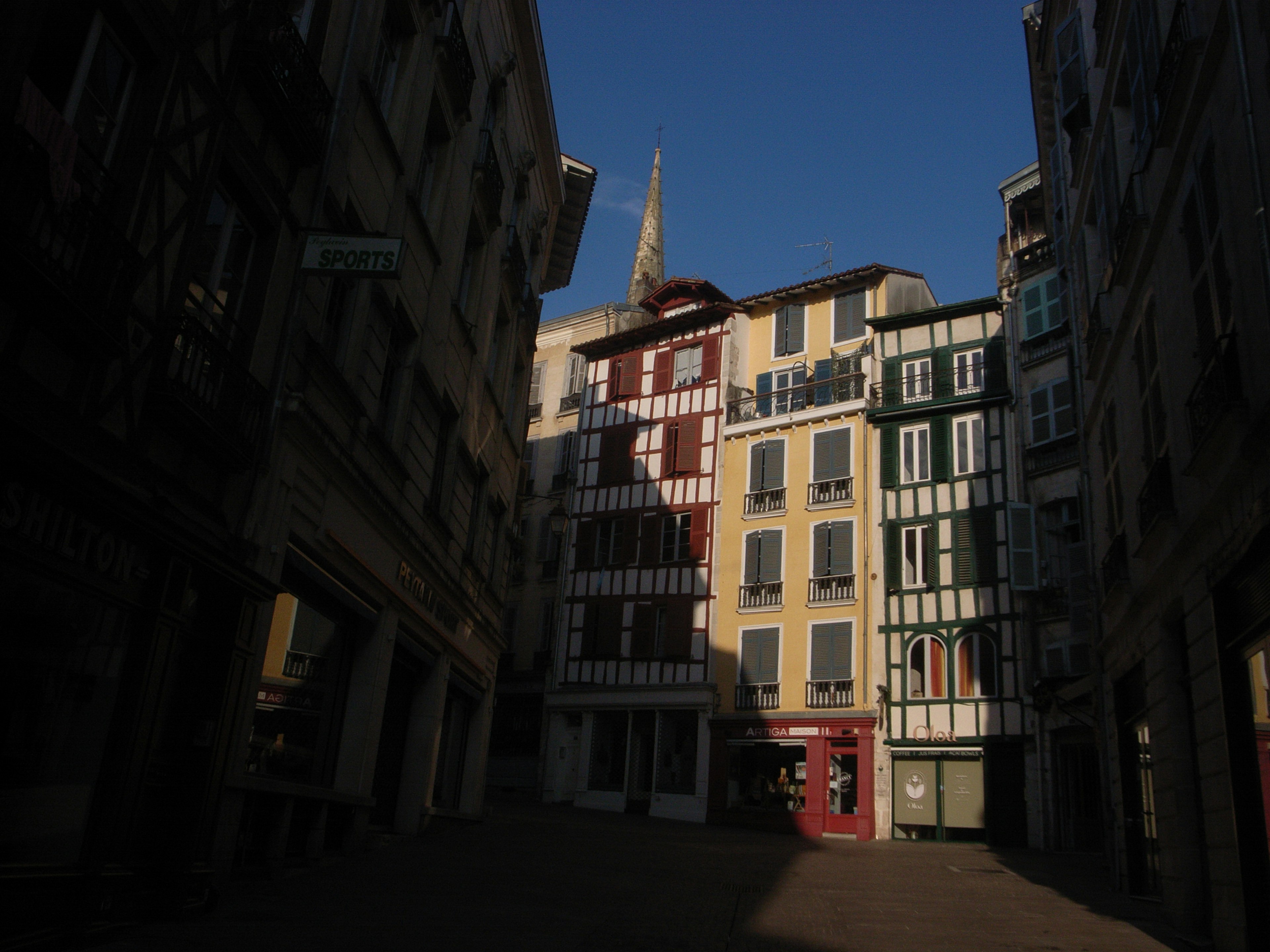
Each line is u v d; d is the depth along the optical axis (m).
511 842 15.48
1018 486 27.42
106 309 6.30
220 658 8.07
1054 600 25.66
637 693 32.34
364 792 12.06
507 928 8.05
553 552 38.59
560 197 24.11
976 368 29.59
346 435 11.26
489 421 18.56
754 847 19.23
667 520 34.38
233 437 8.20
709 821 29.72
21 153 5.43
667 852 16.38
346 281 11.38
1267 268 7.02
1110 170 13.34
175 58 7.20
